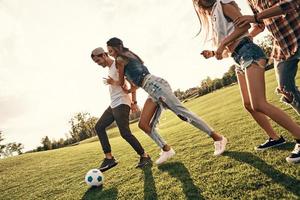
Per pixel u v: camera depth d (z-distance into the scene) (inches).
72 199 170.4
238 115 298.8
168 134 341.1
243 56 123.3
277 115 117.9
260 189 109.8
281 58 122.1
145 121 177.0
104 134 208.4
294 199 96.3
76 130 2726.4
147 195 138.7
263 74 121.5
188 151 202.4
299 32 113.8
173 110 166.2
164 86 167.6
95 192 169.8
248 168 132.4
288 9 105.6
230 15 127.9
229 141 191.5
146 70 174.2
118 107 194.7
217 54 124.2
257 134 188.5
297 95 125.4
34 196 203.0
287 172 115.9
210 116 384.2
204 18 138.3
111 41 174.9
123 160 242.8
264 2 118.6
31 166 346.3
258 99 119.7
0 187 261.9
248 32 126.9
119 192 155.9
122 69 176.4
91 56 198.5
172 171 162.9
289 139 154.2
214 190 120.8
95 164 266.7
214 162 155.6
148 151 258.4
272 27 118.4
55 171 277.0
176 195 128.0
